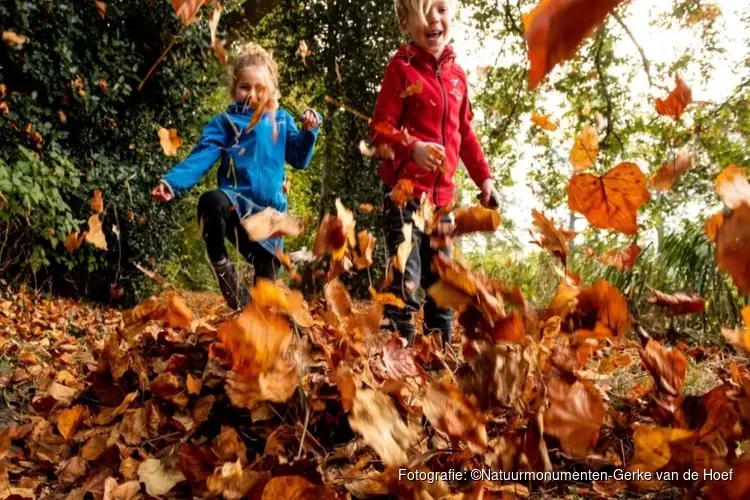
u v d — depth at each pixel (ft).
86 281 17.60
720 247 1.42
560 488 3.30
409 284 5.77
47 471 4.09
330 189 25.46
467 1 19.58
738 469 2.01
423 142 5.75
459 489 3.09
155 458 3.73
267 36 26.21
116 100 17.67
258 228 2.76
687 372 6.03
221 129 7.04
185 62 19.38
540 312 2.69
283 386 2.94
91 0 16.33
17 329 9.68
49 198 14.17
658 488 3.26
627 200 2.08
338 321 3.88
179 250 24.17
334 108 25.31
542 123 2.94
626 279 11.15
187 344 4.71
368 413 2.61
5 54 14.35
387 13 24.64
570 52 0.88
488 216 3.48
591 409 2.50
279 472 2.85
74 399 4.75
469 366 2.62
